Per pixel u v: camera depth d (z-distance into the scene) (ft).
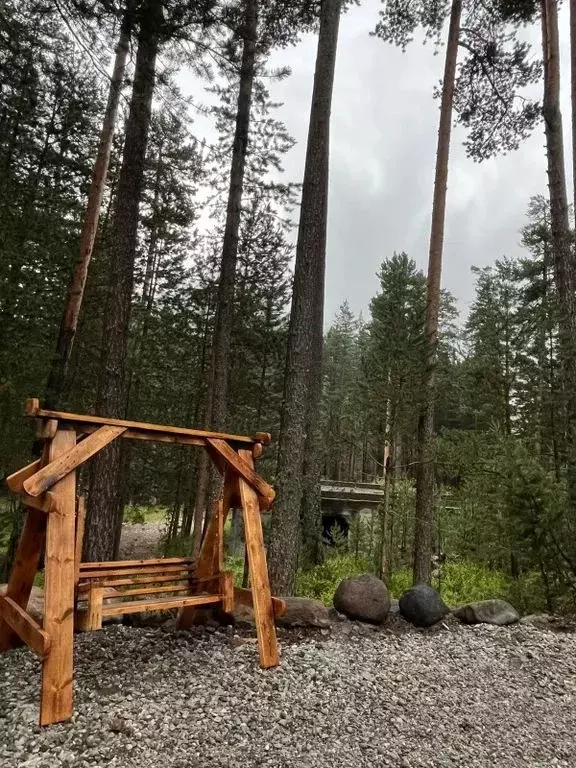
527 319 33.47
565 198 24.32
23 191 22.34
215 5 16.80
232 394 38.22
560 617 17.13
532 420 28.71
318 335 33.27
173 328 39.17
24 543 10.62
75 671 10.73
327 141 21.65
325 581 26.22
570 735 9.82
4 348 18.67
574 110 23.91
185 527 39.45
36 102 21.48
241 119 27.63
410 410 22.27
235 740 8.45
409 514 28.55
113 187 33.88
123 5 15.71
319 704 9.98
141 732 8.39
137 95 19.72
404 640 14.51
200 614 14.07
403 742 8.96
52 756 7.67
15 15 16.38
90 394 33.30
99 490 20.83
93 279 31.04
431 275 23.76
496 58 29.48
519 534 17.98
